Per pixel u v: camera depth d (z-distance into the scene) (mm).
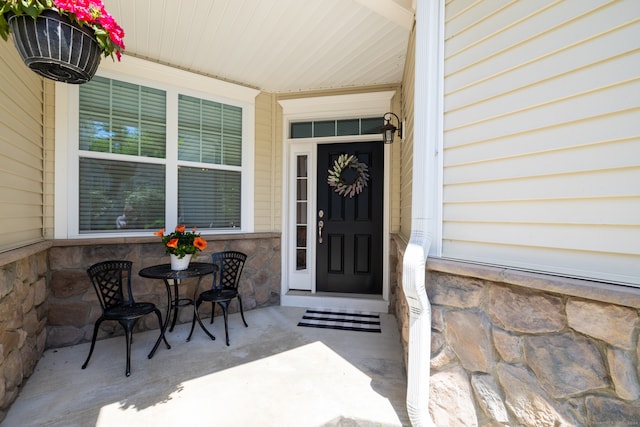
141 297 2725
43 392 1777
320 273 3658
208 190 3201
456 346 1388
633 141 948
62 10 1199
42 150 2330
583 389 1011
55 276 2361
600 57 1007
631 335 918
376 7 2049
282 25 2314
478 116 1342
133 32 2400
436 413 1440
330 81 3299
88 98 2559
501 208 1268
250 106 3436
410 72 2383
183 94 3025
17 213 1893
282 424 1534
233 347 2412
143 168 2816
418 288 1398
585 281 1022
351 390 1825
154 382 1896
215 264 2793
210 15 2191
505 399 1213
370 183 3535
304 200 3703
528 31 1182
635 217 949
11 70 1817
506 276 1179
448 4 1456
